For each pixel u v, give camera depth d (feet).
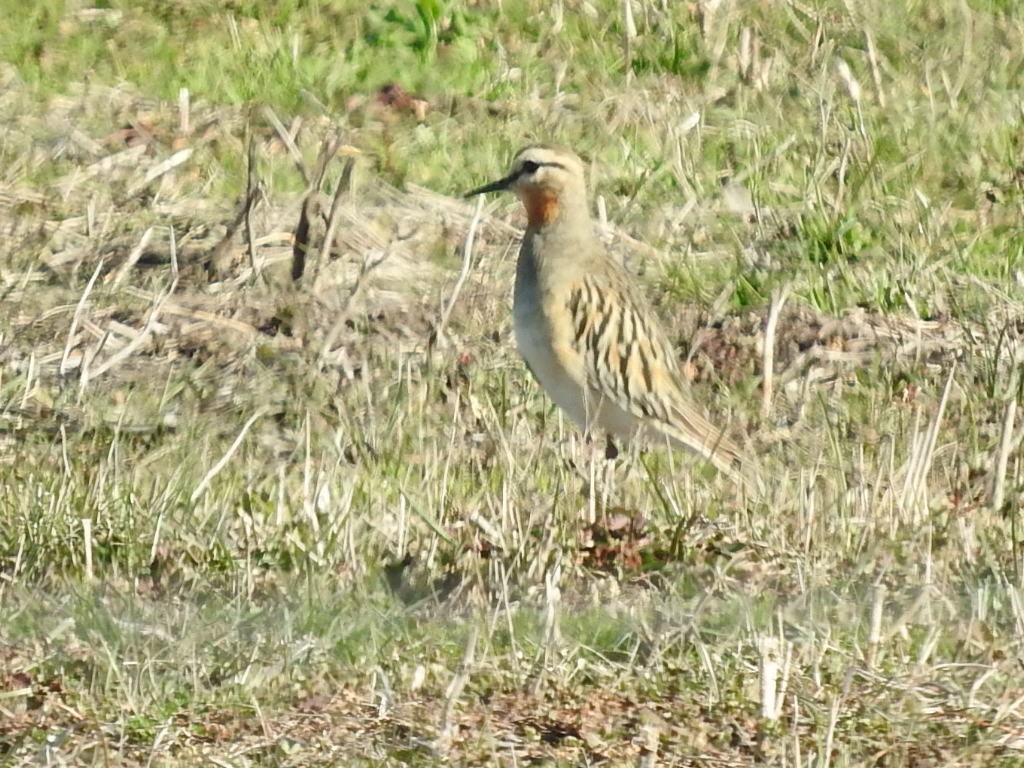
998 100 68.28
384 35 71.26
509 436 45.60
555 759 30.71
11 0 72.59
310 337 51.31
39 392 47.98
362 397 47.80
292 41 69.97
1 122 63.46
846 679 31.71
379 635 34.40
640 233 58.80
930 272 56.18
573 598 36.99
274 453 45.16
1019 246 58.75
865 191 61.00
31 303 52.65
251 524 38.88
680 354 52.11
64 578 36.83
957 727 31.65
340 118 65.51
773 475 43.39
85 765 30.19
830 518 39.81
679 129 64.18
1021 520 40.11
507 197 60.95
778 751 30.96
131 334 51.06
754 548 38.63
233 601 35.76
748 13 74.18
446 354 50.78
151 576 37.32
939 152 64.23
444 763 30.37
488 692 32.68
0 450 44.34
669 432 46.06
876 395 48.85
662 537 39.34
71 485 40.32
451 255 56.75
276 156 62.44
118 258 55.36
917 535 38.37
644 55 71.15
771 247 57.82
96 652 33.24
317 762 30.35
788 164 63.26
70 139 61.98
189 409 47.26
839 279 55.93
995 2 77.77
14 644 33.88
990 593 36.11
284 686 32.55
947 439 45.70
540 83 69.56
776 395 49.65
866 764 30.60
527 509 40.63
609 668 33.53
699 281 55.67
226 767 30.12
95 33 70.85
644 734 31.37
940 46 73.00
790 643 33.55
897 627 34.06
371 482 42.24
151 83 67.56
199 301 53.11
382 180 61.36
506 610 34.35
